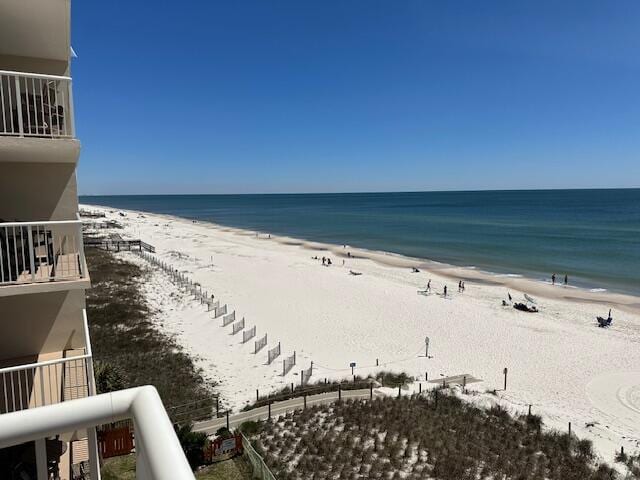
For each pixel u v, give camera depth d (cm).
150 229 9581
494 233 8531
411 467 1457
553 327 3183
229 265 5278
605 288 4400
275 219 13538
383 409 1848
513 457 1559
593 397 2138
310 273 4925
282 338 2822
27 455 573
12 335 955
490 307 3694
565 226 9362
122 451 1324
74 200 1028
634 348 2788
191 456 1384
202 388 2052
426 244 7419
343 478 1374
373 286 4359
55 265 841
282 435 1611
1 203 973
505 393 2159
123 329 2748
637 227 8969
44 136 856
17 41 980
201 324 2989
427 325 3181
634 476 1491
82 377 905
